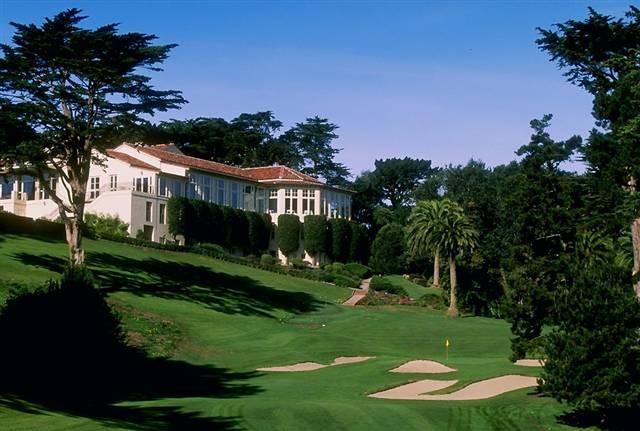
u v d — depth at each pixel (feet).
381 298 233.14
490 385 98.78
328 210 309.01
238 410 75.20
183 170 254.68
